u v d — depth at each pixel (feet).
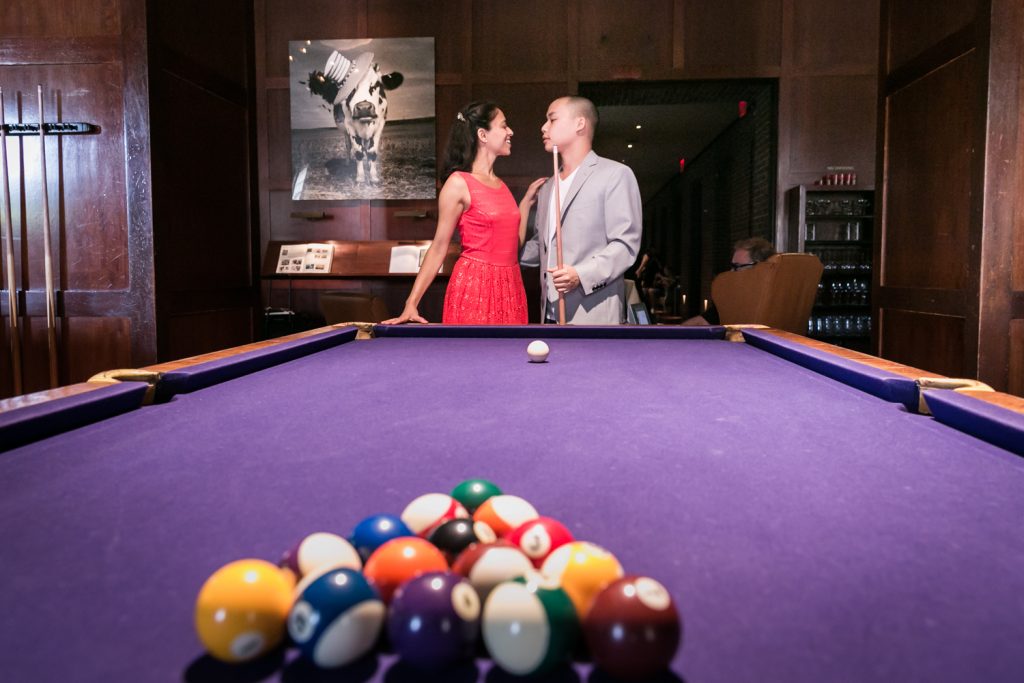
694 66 19.44
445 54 19.58
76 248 11.30
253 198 14.26
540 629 1.48
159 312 11.18
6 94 11.21
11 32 11.10
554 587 1.59
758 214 22.68
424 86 19.43
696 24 19.38
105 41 10.89
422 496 2.50
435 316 19.83
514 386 4.94
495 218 10.39
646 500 2.57
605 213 10.46
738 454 3.20
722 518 2.39
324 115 19.62
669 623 1.47
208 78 12.62
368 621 1.54
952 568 2.00
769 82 19.89
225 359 5.21
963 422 3.59
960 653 1.56
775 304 12.52
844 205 19.71
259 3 19.86
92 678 1.46
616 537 2.21
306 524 2.34
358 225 19.94
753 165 24.59
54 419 3.49
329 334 7.11
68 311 11.30
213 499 2.59
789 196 19.61
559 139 10.77
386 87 19.47
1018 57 9.89
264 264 19.10
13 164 11.30
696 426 3.75
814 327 19.90
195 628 1.60
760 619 1.70
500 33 19.52
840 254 20.02
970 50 10.37
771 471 2.94
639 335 7.84
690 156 43.32
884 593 1.84
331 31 19.81
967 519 2.39
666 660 1.46
